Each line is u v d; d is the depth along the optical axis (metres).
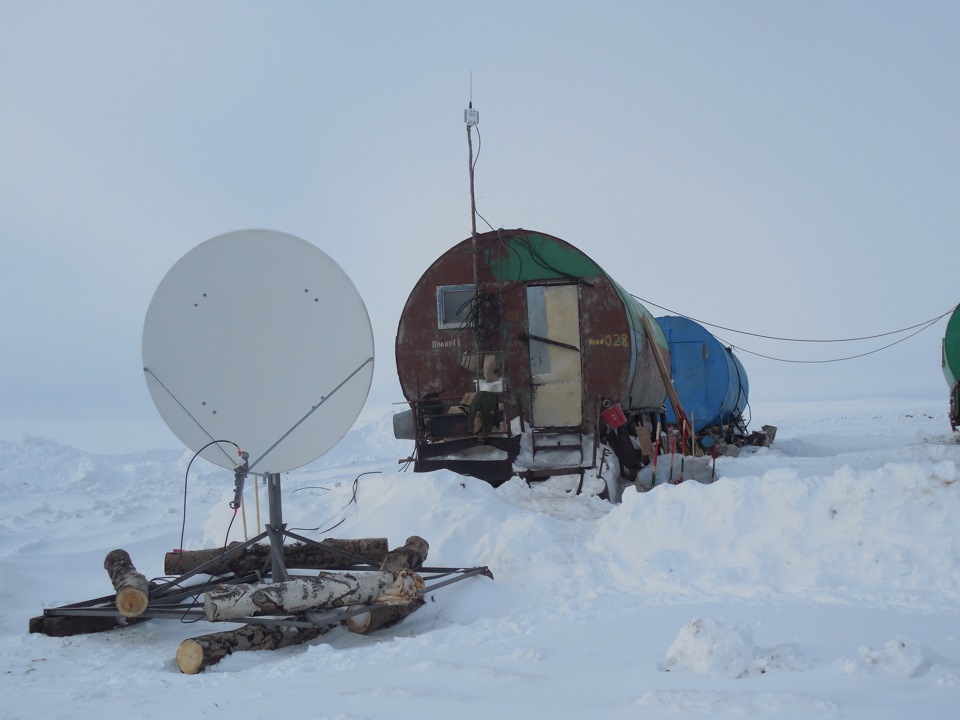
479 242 12.04
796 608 5.58
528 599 6.77
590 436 11.55
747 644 4.10
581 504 10.13
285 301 6.62
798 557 6.57
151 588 6.50
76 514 13.34
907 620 5.06
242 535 9.75
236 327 6.65
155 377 6.58
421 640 5.44
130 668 5.24
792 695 3.37
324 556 7.46
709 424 19.41
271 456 6.55
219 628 6.46
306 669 4.89
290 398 6.57
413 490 9.40
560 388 11.73
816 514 6.96
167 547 9.96
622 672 4.19
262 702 4.16
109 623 6.52
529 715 3.52
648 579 6.84
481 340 11.84
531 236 11.97
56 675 5.14
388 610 6.21
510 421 11.49
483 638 5.41
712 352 19.36
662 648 4.73
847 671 3.79
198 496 15.59
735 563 6.84
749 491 7.38
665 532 7.51
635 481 11.91
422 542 7.36
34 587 7.82
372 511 9.48
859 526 6.68
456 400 11.84
